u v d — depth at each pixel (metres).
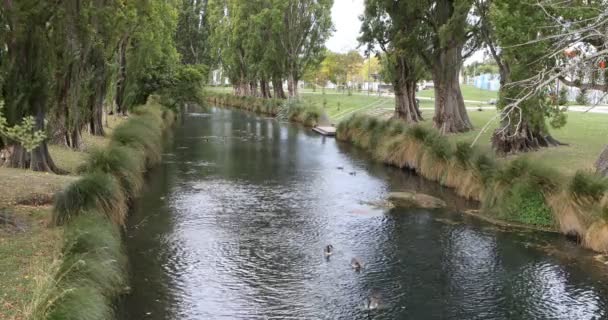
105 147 20.19
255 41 53.69
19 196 13.26
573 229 12.96
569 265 11.20
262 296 9.55
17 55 13.73
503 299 9.59
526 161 15.33
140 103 40.19
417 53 27.98
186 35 75.12
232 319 8.66
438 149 19.88
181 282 10.11
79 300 7.26
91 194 12.02
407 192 17.25
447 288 10.03
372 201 16.47
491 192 15.31
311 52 51.59
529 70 14.75
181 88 43.53
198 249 11.97
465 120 28.56
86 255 8.91
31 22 13.62
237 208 15.59
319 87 99.12
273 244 12.39
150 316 8.70
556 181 14.10
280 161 24.30
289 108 46.50
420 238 12.92
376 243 12.56
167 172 21.22
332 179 20.06
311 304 9.27
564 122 15.10
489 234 13.22
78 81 18.75
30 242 10.26
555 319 8.85
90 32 17.58
